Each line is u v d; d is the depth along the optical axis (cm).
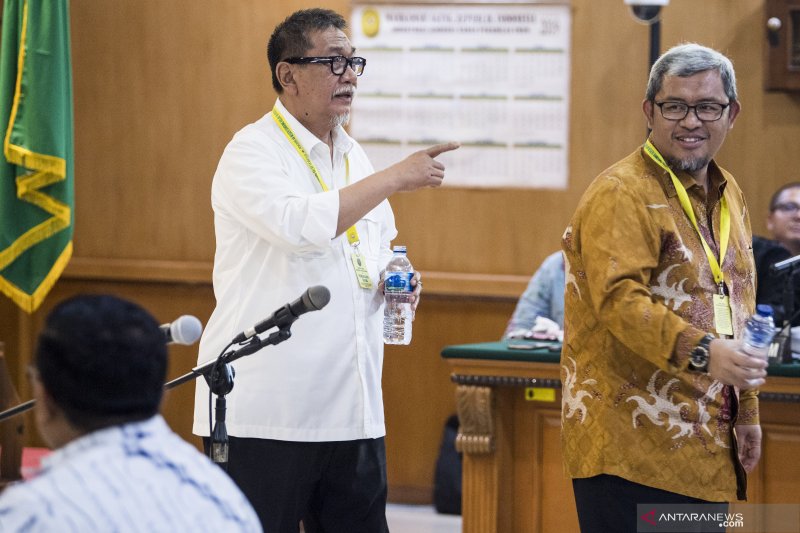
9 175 1014
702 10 1048
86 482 267
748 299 506
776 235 943
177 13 1130
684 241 481
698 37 1052
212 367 450
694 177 496
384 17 1100
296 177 558
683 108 481
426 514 1062
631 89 1067
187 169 1139
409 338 575
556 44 1077
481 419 735
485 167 1095
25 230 1020
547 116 1083
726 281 491
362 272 562
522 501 750
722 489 480
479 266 1098
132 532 264
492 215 1095
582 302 495
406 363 1111
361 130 1110
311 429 541
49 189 1020
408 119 1102
